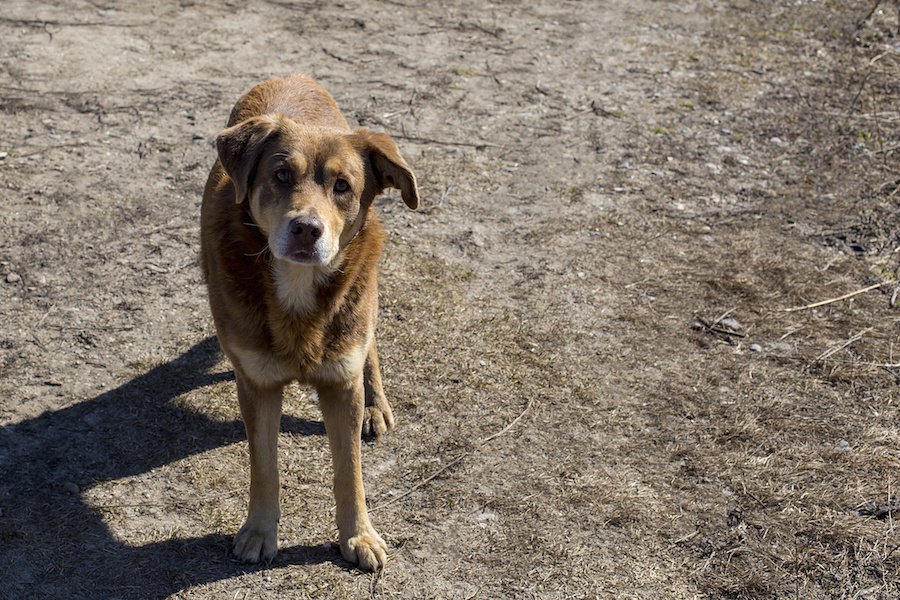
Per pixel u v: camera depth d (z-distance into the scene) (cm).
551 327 335
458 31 506
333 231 254
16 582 257
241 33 483
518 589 265
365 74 452
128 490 279
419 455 295
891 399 316
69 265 340
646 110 441
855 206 392
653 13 546
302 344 259
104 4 502
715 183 401
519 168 401
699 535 279
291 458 291
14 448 286
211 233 266
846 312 346
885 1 572
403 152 402
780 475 293
